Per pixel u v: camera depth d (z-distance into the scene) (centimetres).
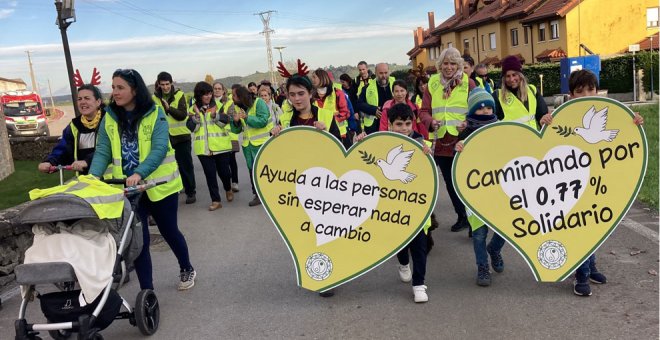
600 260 538
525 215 483
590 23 3625
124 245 408
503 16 4319
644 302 442
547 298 466
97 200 380
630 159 473
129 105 473
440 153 635
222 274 582
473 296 481
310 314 468
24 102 3167
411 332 422
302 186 491
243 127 918
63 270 363
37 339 388
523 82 521
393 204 482
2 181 1188
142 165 445
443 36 5525
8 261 587
